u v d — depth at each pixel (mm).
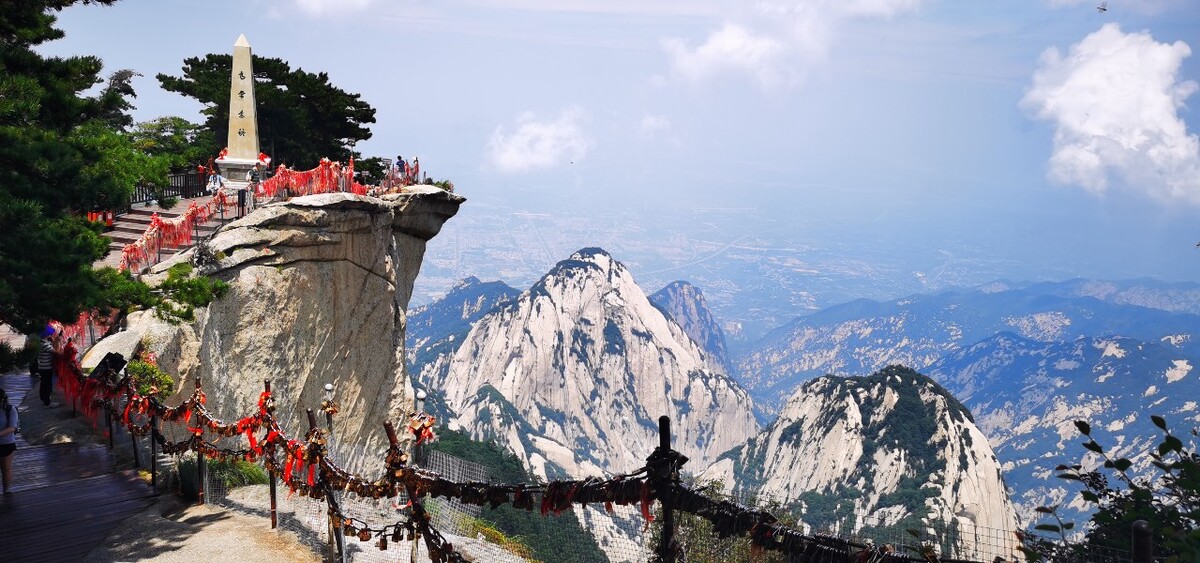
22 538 20609
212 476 24016
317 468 19406
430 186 55062
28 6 27484
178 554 19531
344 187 48906
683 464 10930
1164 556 8930
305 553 19484
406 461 15633
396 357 51219
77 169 25219
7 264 23891
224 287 33781
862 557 9453
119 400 28203
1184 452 9008
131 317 35656
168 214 49938
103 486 24406
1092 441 9453
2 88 24562
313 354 44500
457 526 23312
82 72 27531
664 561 10898
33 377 36438
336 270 45906
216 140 76562
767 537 10016
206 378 37625
